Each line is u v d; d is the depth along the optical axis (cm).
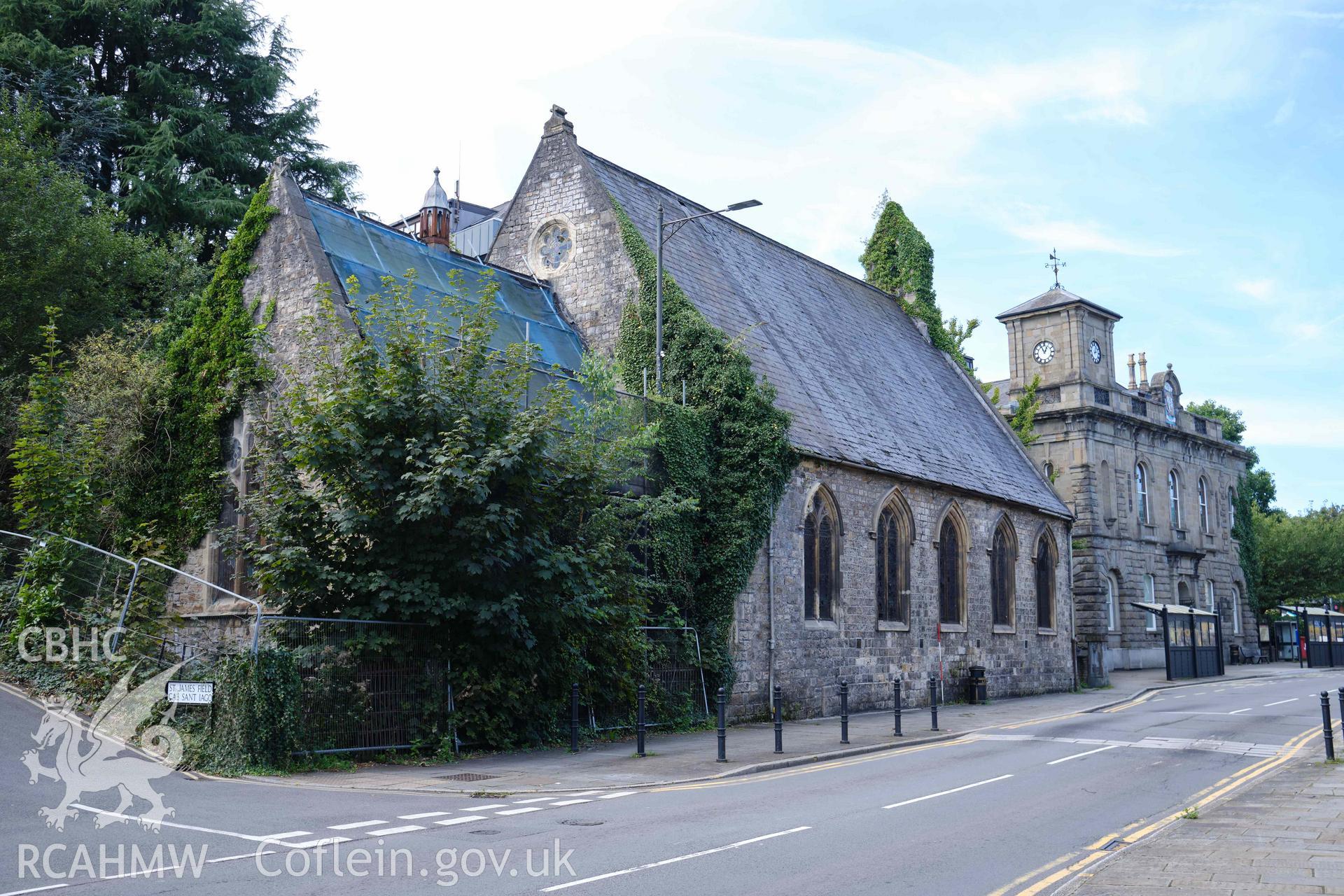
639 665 2147
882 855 1008
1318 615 5416
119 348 2667
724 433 2545
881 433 3203
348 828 1103
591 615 1905
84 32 4059
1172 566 5959
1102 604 5384
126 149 3969
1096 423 5569
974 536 3488
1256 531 7250
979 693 3234
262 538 1886
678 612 2355
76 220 3072
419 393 1767
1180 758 1820
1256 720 2495
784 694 2539
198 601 2320
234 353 2405
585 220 2984
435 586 1716
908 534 3125
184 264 3553
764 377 2572
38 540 2080
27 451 2231
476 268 2870
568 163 3072
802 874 918
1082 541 5428
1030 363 5841
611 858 972
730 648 2403
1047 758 1825
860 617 2867
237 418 2384
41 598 1934
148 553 2267
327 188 4519
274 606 1744
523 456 1742
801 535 2659
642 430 2198
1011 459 4156
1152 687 4044
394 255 2653
